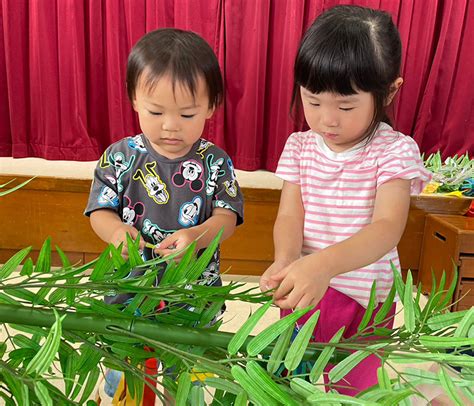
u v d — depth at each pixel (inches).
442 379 13.4
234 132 102.4
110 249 16.1
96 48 99.0
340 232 40.6
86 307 16.2
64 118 99.3
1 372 13.5
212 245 17.2
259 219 85.9
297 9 94.6
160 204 41.9
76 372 15.6
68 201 85.9
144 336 16.1
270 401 11.9
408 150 38.4
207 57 36.4
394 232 33.7
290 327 15.0
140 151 42.2
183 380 13.9
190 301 16.7
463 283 74.2
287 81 97.3
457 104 101.1
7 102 101.2
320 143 41.9
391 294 18.4
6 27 96.4
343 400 11.6
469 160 96.3
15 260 16.3
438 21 99.5
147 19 97.1
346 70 32.0
